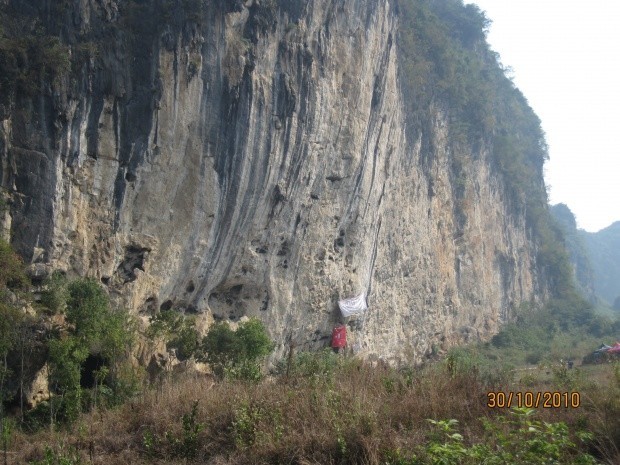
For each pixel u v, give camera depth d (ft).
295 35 90.22
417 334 145.38
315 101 93.76
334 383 40.65
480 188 182.29
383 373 46.80
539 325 205.87
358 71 104.83
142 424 40.37
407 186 138.41
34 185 65.21
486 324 183.52
